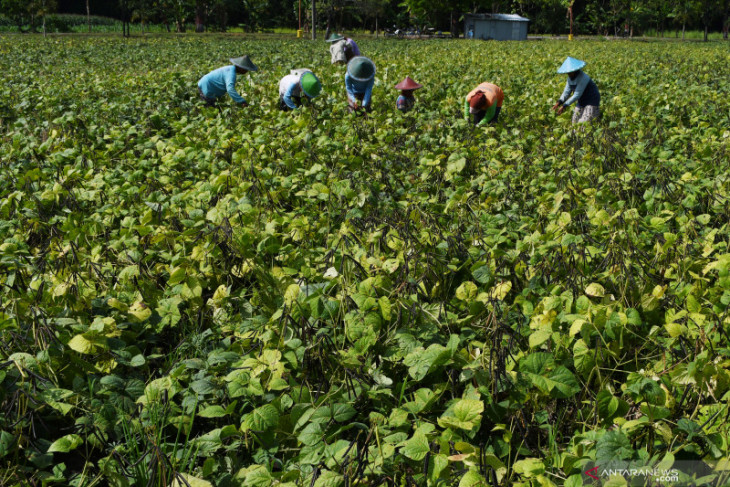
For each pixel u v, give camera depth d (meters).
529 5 77.94
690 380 2.91
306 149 7.48
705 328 3.29
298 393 3.04
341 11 60.78
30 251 4.93
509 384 3.03
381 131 8.45
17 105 11.06
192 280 3.96
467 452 2.56
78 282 3.99
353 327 3.35
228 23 72.12
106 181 6.52
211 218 5.00
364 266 4.08
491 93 9.12
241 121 9.41
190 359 3.42
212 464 2.65
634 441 2.78
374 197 5.76
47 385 3.09
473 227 4.95
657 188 5.77
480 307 3.70
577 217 5.27
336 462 2.52
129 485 2.63
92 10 72.38
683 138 8.09
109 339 3.38
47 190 5.75
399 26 70.12
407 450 2.56
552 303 3.50
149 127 9.33
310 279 4.12
